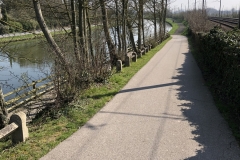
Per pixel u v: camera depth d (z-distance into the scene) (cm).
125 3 1535
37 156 430
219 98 718
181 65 1355
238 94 560
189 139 480
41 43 979
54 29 1161
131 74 1127
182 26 6694
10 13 1130
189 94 783
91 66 860
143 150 444
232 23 2852
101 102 716
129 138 491
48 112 622
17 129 474
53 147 463
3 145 493
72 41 838
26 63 1866
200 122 561
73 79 683
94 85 866
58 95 637
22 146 464
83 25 972
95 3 1158
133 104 702
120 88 882
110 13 1642
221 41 810
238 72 567
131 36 1845
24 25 1402
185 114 612
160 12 3100
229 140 472
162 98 750
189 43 2839
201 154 425
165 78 1031
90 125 562
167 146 455
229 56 668
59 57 669
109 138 495
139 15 1927
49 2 1034
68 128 548
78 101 694
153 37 2723
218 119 575
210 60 1025
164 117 596
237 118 564
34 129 553
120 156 427
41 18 789
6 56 833
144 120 582
